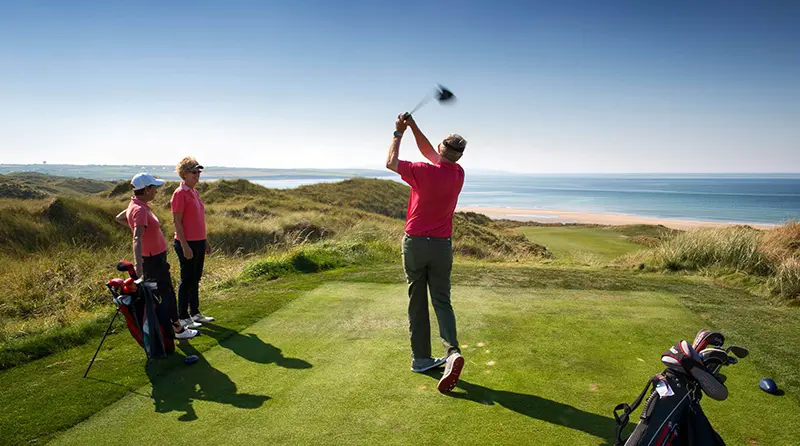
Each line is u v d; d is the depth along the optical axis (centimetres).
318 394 345
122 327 517
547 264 958
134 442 289
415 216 360
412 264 365
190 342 461
